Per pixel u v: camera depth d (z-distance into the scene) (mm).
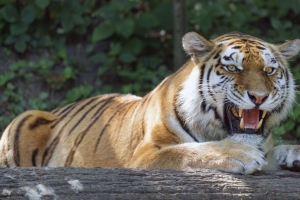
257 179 8469
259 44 9625
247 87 9016
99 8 17672
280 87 9383
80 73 17125
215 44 9719
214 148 8891
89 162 11000
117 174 8172
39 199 7664
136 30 17547
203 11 17500
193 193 8125
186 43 9805
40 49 17344
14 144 11516
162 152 9359
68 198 7773
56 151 11547
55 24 17500
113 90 17109
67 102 16328
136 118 10648
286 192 8305
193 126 9703
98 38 16703
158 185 8109
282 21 18781
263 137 9742
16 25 17016
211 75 9484
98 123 11352
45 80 16734
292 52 10062
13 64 16734
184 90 9773
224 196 8164
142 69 17094
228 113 9406
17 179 7816
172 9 17672
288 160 9281
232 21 18203
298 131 15516
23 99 16453
